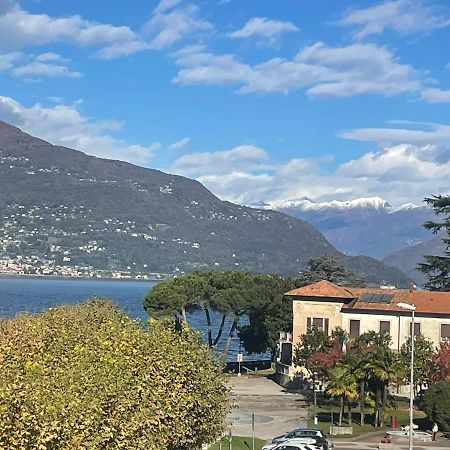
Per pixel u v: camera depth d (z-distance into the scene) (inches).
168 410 1242.6
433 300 3159.5
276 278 3927.2
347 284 4808.1
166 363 1268.5
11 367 967.0
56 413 861.8
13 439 824.9
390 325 3147.1
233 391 3048.7
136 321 1600.6
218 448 1937.7
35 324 1444.4
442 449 2041.1
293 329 3267.7
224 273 3789.4
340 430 2263.8
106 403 1009.5
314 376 2797.7
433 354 2667.3
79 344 1184.8
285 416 2527.1
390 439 2137.1
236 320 3762.3
